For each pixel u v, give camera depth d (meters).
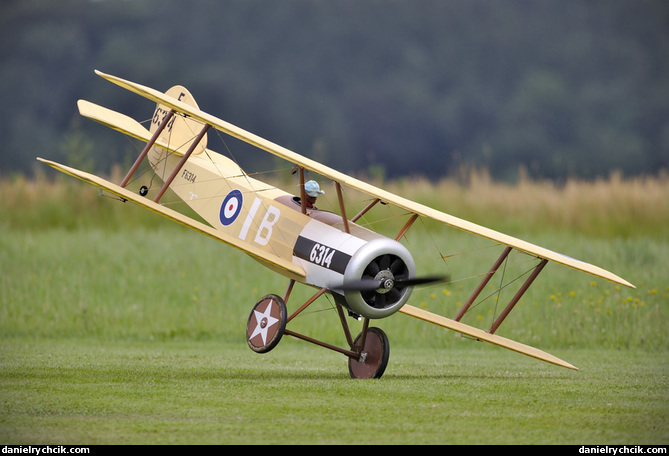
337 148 164.88
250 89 167.25
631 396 26.64
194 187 38.19
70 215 74.12
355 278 28.78
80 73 169.25
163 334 46.31
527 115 166.62
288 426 21.41
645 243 59.97
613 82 171.75
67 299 49.53
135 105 161.50
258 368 33.28
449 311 48.06
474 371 33.53
